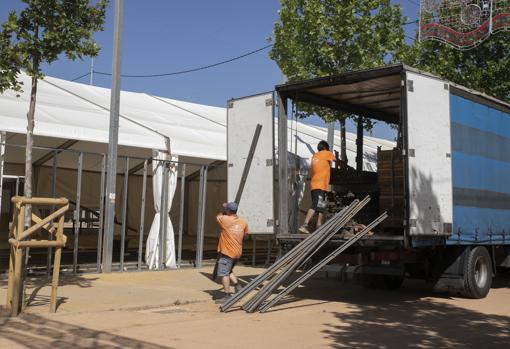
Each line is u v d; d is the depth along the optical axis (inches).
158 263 598.2
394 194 415.8
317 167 443.5
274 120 436.8
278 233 430.6
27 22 381.4
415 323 332.2
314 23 625.3
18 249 319.0
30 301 369.1
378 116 545.0
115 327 301.6
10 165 756.0
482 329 316.5
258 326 313.9
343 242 396.8
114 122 553.3
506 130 496.7
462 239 419.2
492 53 717.9
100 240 552.7
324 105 483.8
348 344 272.4
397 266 399.9
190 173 863.1
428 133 386.3
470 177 434.3
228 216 398.9
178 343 266.5
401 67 381.1
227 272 394.0
